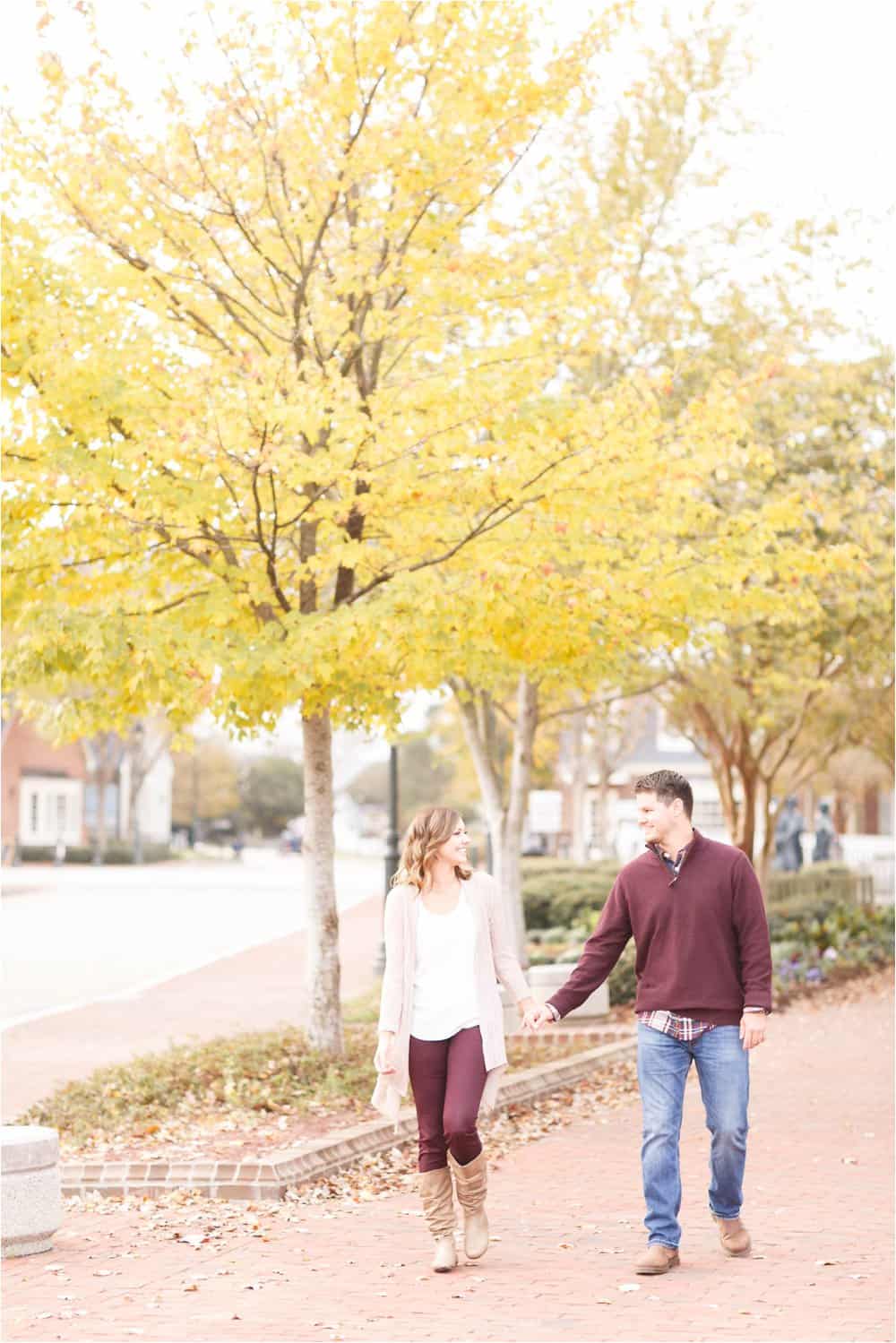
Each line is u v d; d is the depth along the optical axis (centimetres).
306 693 1145
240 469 1072
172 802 10519
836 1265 712
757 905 705
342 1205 869
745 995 700
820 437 1852
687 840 712
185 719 1105
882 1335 594
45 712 1130
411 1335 607
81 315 1117
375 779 15238
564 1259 733
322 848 1228
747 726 2347
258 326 1220
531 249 1301
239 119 1148
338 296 1198
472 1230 725
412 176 1132
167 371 1151
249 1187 884
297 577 1125
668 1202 700
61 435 1088
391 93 1150
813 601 1238
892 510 1866
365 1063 1181
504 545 1138
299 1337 607
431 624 1083
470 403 1067
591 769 5728
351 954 2498
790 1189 893
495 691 1892
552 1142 1058
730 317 1731
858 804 5809
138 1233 805
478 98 1130
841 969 2173
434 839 718
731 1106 703
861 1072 1341
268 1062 1161
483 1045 711
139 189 1152
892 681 2323
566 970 1538
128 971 2267
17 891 4403
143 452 1073
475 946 717
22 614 1090
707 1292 664
